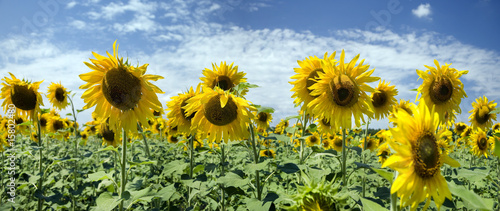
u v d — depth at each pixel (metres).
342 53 4.52
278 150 12.47
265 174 7.46
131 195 3.72
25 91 5.82
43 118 10.60
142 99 3.77
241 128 4.38
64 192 7.05
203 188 4.57
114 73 3.62
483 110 6.85
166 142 11.43
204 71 5.41
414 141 2.11
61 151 10.95
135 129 3.85
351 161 4.73
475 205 1.85
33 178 5.22
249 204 3.65
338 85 4.41
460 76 5.09
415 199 2.06
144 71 3.74
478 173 2.73
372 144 9.72
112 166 7.12
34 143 8.02
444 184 2.09
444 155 2.21
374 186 7.11
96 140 16.88
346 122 4.45
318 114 4.64
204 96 4.19
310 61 4.96
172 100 5.37
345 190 3.69
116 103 3.69
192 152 5.32
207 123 4.57
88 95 3.71
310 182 2.41
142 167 7.89
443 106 4.99
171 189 4.61
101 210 3.30
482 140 7.32
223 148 5.55
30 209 7.03
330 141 10.58
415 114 2.18
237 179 3.96
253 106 4.12
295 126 5.91
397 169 2.00
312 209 2.26
